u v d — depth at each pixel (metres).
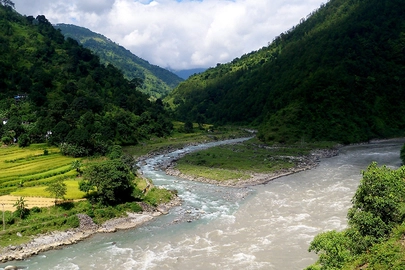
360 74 151.50
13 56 145.50
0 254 40.66
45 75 136.88
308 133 129.88
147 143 134.62
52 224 46.91
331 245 27.42
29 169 73.62
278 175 80.62
